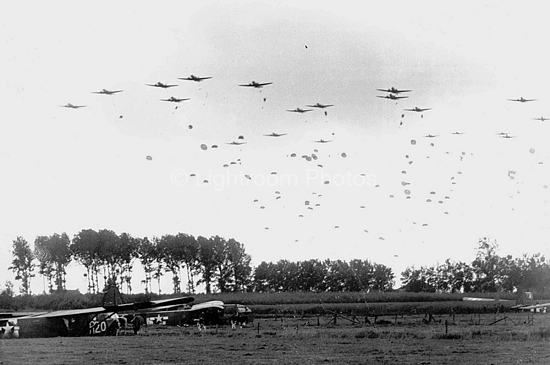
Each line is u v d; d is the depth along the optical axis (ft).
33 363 140.26
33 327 228.22
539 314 355.97
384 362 133.08
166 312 296.51
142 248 578.25
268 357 144.97
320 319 315.58
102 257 561.84
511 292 585.63
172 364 134.62
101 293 474.49
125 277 577.02
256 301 435.94
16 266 562.66
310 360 138.00
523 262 646.74
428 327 239.91
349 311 374.02
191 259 583.99
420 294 492.54
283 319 321.11
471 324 257.14
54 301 437.58
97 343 191.11
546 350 152.46
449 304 408.05
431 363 131.03
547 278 629.10
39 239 559.79
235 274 597.93
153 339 204.13
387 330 222.28
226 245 594.24
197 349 166.20
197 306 297.12
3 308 432.25
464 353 147.74
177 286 588.50
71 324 232.12
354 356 144.56
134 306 231.30
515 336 185.47
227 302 429.38
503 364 128.98
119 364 136.77
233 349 164.45
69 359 147.43
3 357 152.87
